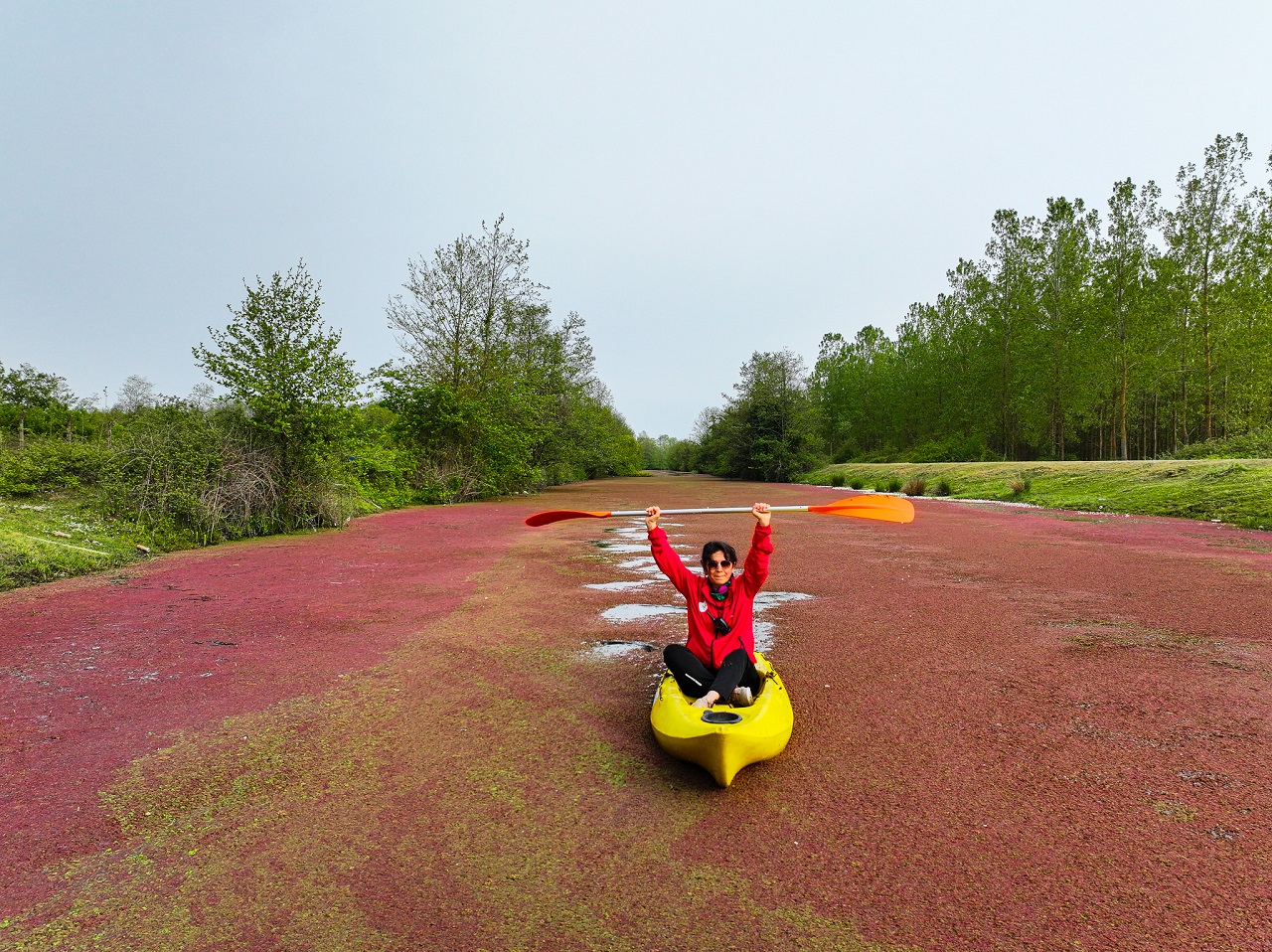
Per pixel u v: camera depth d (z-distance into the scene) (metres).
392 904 2.95
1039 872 3.12
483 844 3.40
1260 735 4.56
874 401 60.97
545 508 23.83
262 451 15.68
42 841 3.48
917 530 15.92
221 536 14.30
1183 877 3.07
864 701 5.21
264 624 7.63
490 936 2.74
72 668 6.12
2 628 7.41
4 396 31.59
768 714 3.93
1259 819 3.55
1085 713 4.96
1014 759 4.24
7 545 10.39
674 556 4.75
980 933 2.72
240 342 15.48
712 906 2.91
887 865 3.19
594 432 44.09
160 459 13.89
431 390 27.39
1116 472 22.58
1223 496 17.03
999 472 28.89
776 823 3.55
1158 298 33.56
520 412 30.58
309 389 15.90
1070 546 12.95
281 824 3.62
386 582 10.04
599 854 3.30
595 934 2.75
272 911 2.92
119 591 9.27
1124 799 3.76
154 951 2.69
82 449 15.39
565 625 7.61
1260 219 30.70
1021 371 42.31
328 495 16.81
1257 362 30.05
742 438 55.16
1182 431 38.81
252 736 4.71
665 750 4.11
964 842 3.37
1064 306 38.88
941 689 5.46
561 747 4.50
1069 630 7.14
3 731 4.78
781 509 4.82
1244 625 7.25
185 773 4.18
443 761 4.32
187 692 5.55
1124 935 2.70
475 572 10.90
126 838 3.50
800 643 6.76
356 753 4.44
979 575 10.15
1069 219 39.09
